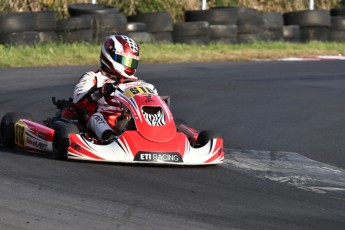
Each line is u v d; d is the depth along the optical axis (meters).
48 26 58.72
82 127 26.31
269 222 18.12
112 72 26.42
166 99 26.31
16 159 24.00
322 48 68.75
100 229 16.47
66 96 39.62
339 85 47.22
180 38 66.81
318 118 36.69
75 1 72.81
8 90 40.97
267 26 71.25
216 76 48.84
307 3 89.75
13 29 56.66
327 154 29.20
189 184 21.89
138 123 23.98
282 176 24.28
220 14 68.62
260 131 33.28
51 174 21.80
